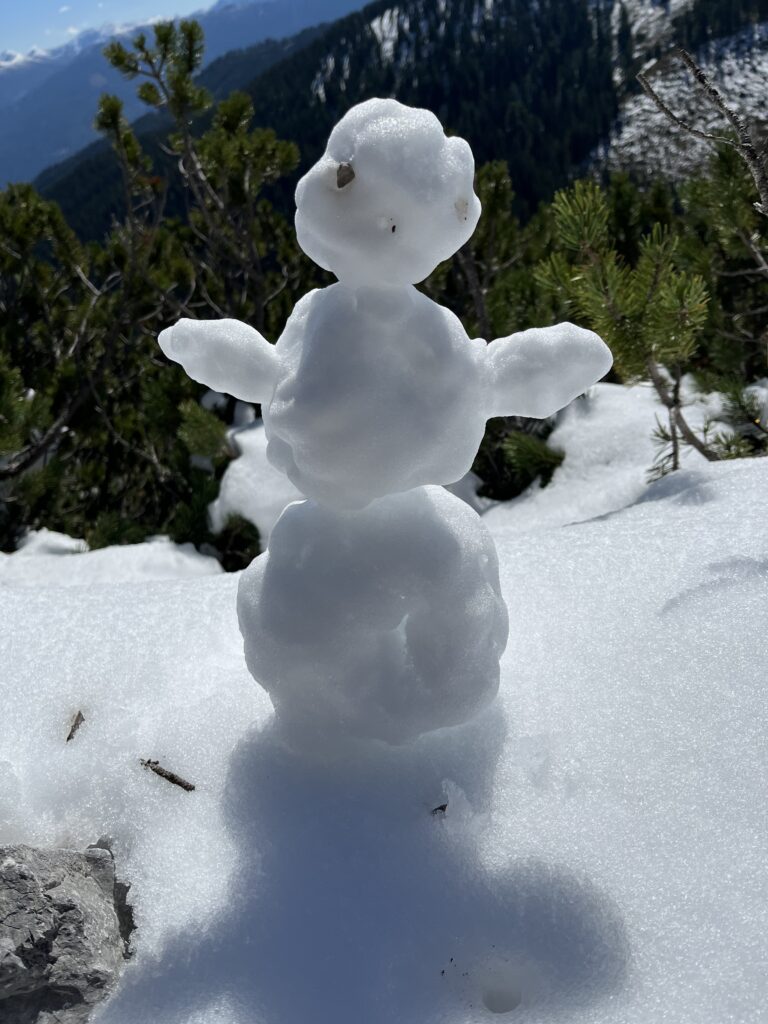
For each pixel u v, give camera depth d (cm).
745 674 49
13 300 212
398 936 39
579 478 117
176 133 189
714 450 102
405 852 42
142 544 134
